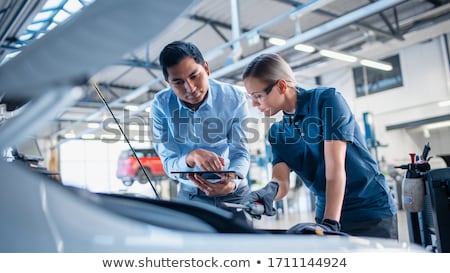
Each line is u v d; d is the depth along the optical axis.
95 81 0.80
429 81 8.41
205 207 0.55
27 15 3.38
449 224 1.01
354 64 9.47
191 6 0.34
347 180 1.06
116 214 0.47
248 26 6.57
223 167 1.11
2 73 0.38
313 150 1.06
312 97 1.00
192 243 0.46
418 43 8.55
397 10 6.66
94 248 0.42
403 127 8.85
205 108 1.32
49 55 0.36
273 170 1.18
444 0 6.26
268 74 0.92
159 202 0.58
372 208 1.08
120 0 0.32
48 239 0.41
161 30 0.35
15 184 0.40
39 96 0.38
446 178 1.03
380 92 9.21
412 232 1.42
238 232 0.52
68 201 0.42
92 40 0.34
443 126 8.84
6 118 0.45
